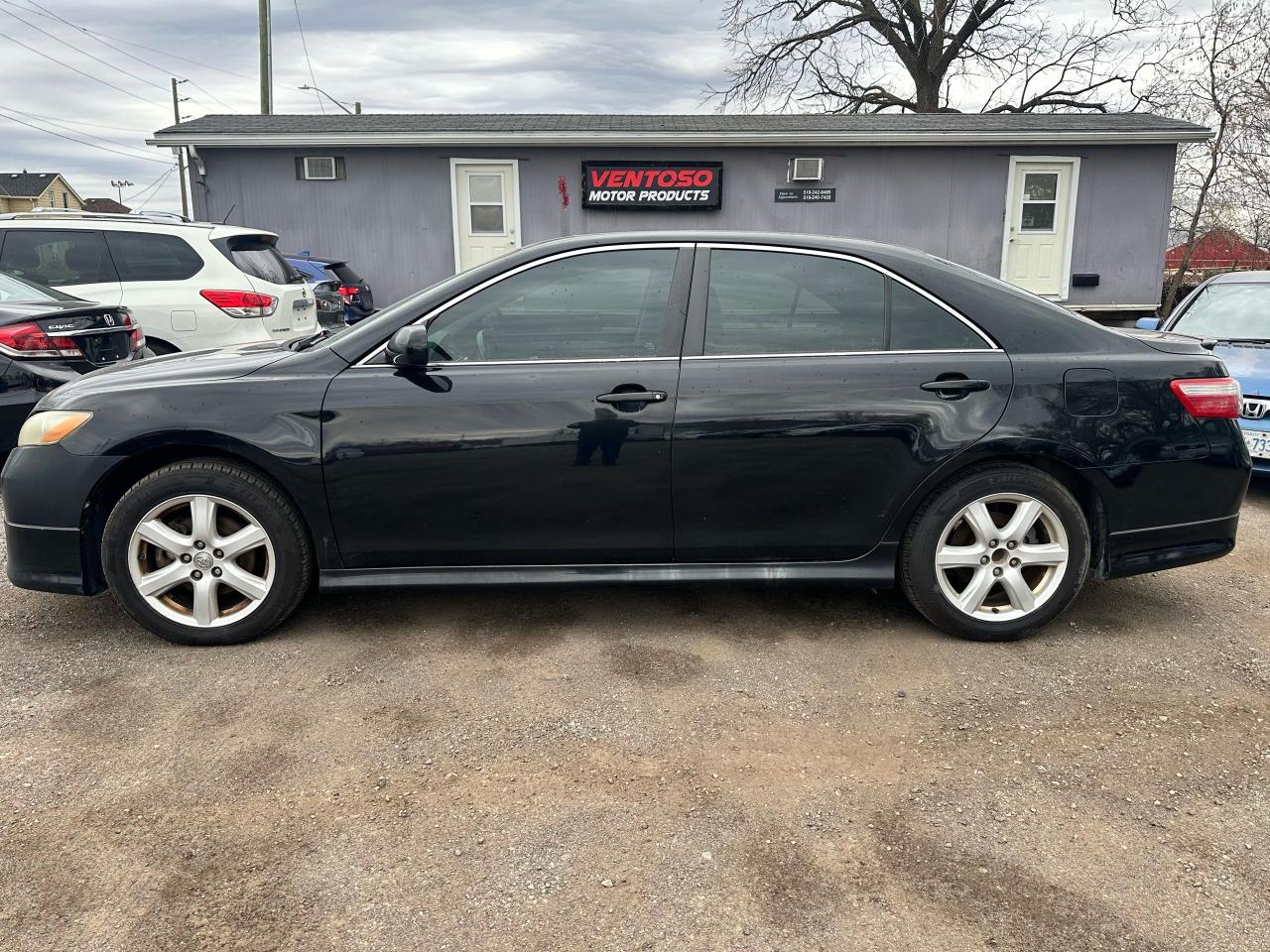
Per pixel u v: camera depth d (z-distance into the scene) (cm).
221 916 200
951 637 347
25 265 715
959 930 196
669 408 321
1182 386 333
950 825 233
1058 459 328
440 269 1381
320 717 286
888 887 210
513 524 329
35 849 221
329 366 327
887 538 335
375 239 1366
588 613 369
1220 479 338
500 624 358
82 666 319
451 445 320
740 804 242
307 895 207
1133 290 1438
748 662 325
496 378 323
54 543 327
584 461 322
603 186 1362
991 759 264
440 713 289
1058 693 304
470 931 196
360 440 319
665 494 326
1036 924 198
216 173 1334
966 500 329
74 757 262
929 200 1389
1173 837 229
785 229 1392
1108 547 338
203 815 236
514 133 1314
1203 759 265
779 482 326
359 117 1488
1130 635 353
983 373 325
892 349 329
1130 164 1395
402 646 337
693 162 1360
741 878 213
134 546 327
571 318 331
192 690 302
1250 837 229
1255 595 398
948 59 2472
